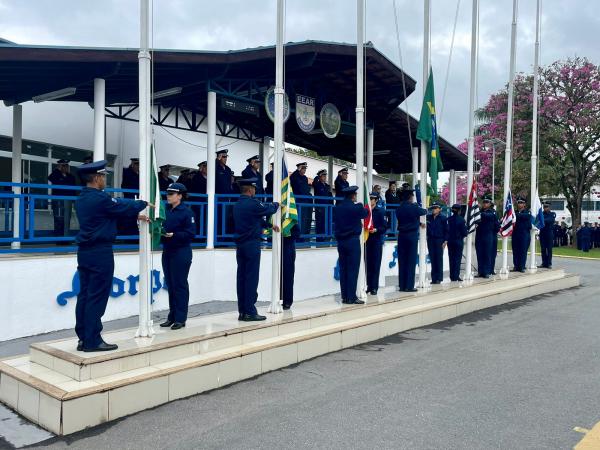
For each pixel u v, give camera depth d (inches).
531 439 175.0
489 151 1210.6
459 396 216.4
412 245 401.1
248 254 279.9
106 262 213.2
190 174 450.0
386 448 168.2
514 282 506.6
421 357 277.1
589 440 174.4
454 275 478.6
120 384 193.3
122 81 398.9
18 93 419.8
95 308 212.7
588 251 1157.7
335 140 654.5
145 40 234.7
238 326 265.7
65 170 418.9
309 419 191.6
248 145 713.6
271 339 267.4
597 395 218.2
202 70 402.9
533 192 583.2
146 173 235.6
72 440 174.7
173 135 624.7
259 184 454.3
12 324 295.0
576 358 275.7
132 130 600.4
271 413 197.3
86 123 563.8
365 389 224.8
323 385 230.2
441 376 243.8
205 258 400.5
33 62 322.7
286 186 308.3
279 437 176.4
